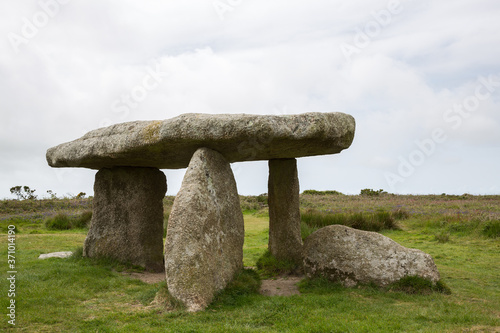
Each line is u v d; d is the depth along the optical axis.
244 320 5.00
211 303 5.63
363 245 6.96
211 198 6.20
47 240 11.57
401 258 6.70
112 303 5.77
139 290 6.48
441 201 26.67
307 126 6.01
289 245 8.02
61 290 6.18
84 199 25.55
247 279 6.50
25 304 5.46
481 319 5.04
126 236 8.50
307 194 34.97
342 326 4.72
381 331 4.57
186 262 5.57
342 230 7.21
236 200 6.82
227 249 6.44
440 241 12.02
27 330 4.65
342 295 6.20
